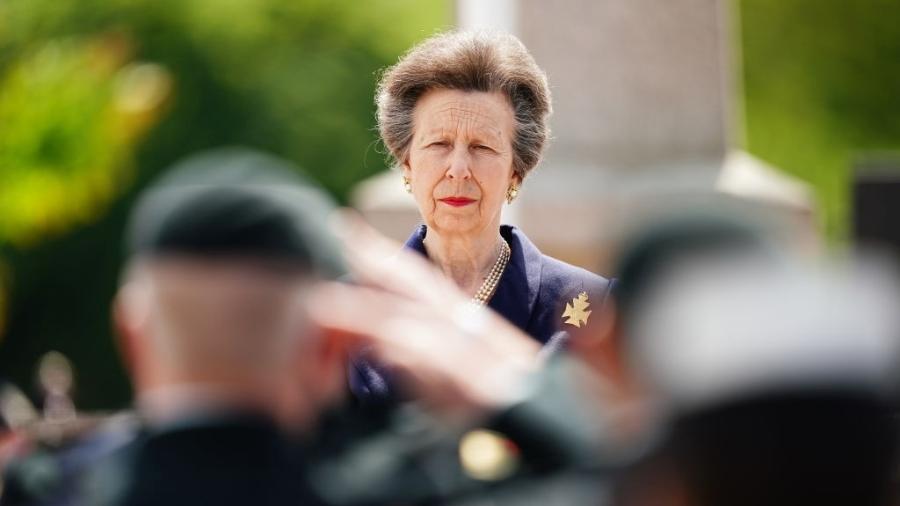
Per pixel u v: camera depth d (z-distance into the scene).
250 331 3.63
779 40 43.00
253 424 3.65
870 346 3.25
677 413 3.31
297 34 46.38
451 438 3.79
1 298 45.47
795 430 3.24
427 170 7.55
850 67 42.88
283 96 45.50
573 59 16.45
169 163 44.69
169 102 42.88
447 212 7.51
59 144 40.84
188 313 3.62
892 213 16.48
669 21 16.64
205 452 3.63
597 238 15.63
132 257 3.73
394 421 3.92
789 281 3.32
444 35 7.73
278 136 45.12
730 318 3.28
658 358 3.33
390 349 3.74
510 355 3.81
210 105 45.53
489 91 7.59
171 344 3.64
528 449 3.72
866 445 3.24
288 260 3.64
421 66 7.62
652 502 3.38
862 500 3.27
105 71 41.28
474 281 7.57
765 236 3.38
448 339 3.78
